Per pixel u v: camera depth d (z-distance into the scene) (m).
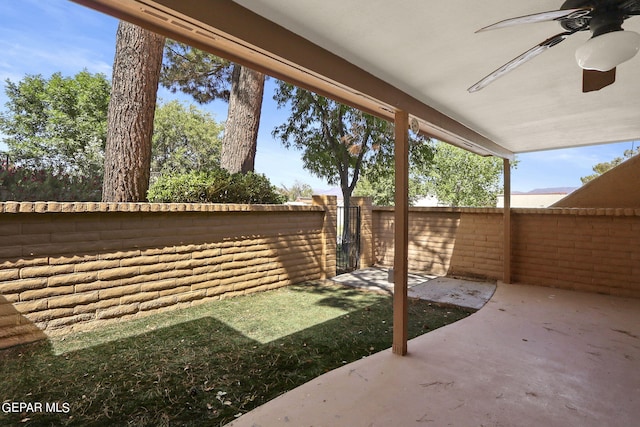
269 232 5.48
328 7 1.79
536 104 3.51
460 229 6.73
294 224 5.91
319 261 6.40
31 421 2.11
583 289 5.43
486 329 3.75
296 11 1.82
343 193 10.70
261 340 3.45
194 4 1.57
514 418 2.12
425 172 16.69
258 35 1.85
